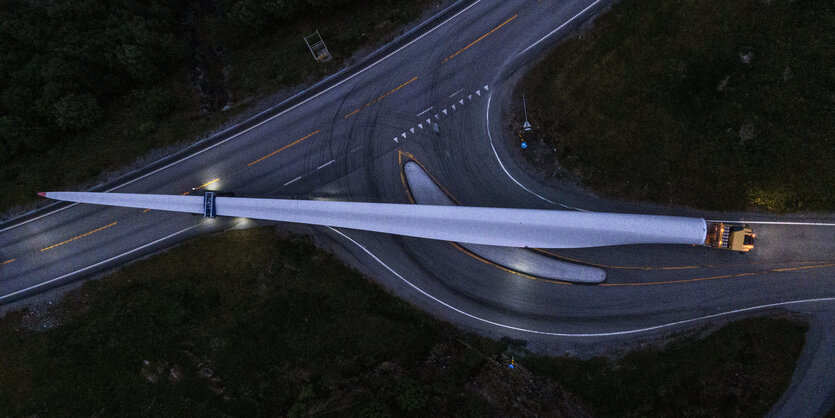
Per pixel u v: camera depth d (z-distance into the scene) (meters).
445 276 37.06
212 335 36.75
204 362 36.44
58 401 36.34
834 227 33.78
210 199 36.75
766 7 34.28
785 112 33.97
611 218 33.06
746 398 34.06
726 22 34.72
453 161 37.28
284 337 36.50
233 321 36.81
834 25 33.38
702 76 34.72
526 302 36.47
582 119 35.94
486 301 36.72
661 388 34.75
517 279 36.56
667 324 35.59
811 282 34.25
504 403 33.69
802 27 33.84
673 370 35.00
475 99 37.19
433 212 34.94
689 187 34.84
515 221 33.97
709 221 34.66
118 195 37.62
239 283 37.28
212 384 36.03
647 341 35.59
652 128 35.16
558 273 36.28
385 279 37.47
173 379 36.25
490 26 37.50
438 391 34.06
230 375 36.19
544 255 36.53
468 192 37.12
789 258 34.44
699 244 33.88
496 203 36.91
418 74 37.84
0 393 36.62
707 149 34.62
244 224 37.94
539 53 36.84
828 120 33.53
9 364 37.03
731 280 35.12
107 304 37.59
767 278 34.78
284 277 37.28
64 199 37.22
